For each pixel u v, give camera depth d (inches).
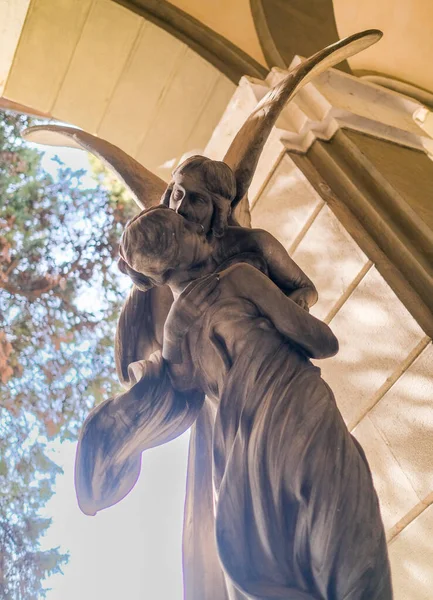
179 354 107.1
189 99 195.8
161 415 108.9
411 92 223.6
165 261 101.2
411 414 138.1
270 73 183.8
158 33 191.3
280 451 93.4
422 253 148.6
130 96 197.2
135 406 106.7
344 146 171.6
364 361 146.0
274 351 99.7
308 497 91.0
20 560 269.1
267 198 172.4
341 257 154.5
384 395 142.2
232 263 107.8
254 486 94.0
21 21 185.9
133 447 108.9
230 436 99.1
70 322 287.3
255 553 92.6
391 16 220.1
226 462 99.0
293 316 100.5
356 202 160.4
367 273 149.3
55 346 283.7
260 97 181.8
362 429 144.8
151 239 99.4
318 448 92.7
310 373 98.7
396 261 149.2
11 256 286.2
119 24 190.1
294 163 168.9
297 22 206.8
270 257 110.0
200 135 196.2
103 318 290.8
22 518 272.8
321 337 101.0
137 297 119.0
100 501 108.2
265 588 87.8
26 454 275.6
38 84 196.5
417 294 143.8
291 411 94.7
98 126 201.5
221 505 94.4
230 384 99.9
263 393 97.5
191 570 107.4
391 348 142.5
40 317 284.7
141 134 200.5
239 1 204.5
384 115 183.0
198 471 113.7
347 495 90.9
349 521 89.8
